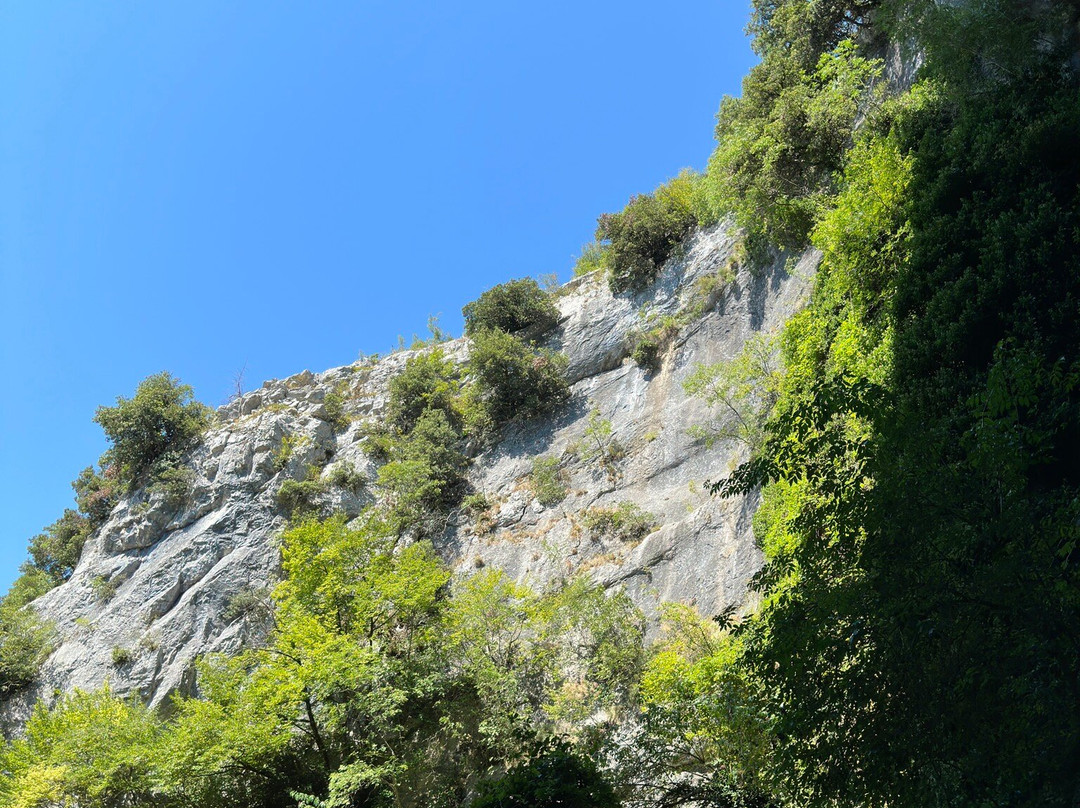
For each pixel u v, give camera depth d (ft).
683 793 47.88
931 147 61.82
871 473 33.55
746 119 98.58
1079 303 46.06
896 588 30.37
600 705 71.56
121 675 108.06
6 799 78.33
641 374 116.47
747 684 46.26
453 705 76.95
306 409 145.69
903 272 57.57
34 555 161.68
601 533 96.84
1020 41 58.49
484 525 109.50
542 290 141.08
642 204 130.52
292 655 76.64
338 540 89.51
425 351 152.35
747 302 106.42
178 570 119.14
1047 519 31.35
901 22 68.28
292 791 67.56
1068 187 52.16
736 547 81.66
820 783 32.81
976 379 47.67
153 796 79.66
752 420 85.35
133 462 142.20
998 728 28.66
